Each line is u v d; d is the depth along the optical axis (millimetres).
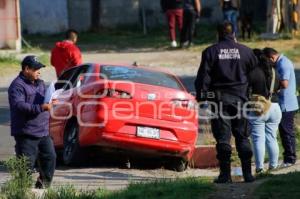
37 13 90375
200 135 38656
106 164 34594
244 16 74812
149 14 94688
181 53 70438
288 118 32219
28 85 26469
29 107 26109
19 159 25203
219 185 25453
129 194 24469
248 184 25594
